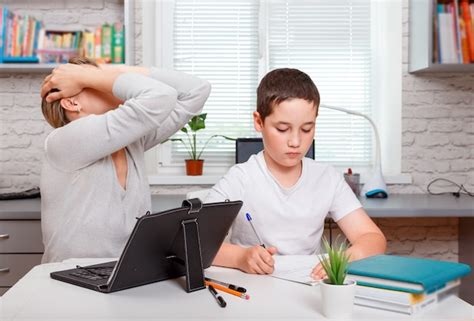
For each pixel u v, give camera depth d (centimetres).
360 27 317
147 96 147
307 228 161
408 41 309
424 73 309
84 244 152
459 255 310
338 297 93
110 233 154
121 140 146
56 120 160
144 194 164
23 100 302
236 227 163
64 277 120
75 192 152
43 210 158
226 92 319
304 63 319
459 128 310
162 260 116
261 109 148
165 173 318
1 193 296
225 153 320
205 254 123
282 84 142
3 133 303
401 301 95
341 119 320
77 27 292
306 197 161
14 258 240
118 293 110
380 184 284
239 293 108
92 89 159
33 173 304
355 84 318
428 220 312
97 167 152
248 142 286
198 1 316
